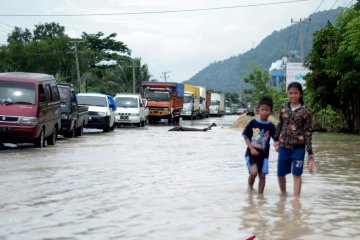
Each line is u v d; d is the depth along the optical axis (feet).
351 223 22.70
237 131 110.01
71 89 85.76
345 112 113.50
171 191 31.30
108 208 26.12
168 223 22.72
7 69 237.86
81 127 92.02
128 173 39.83
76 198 28.99
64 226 22.27
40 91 65.16
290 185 33.99
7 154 55.21
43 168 42.75
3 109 61.77
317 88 112.68
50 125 68.18
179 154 55.93
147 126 139.44
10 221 23.24
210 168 43.27
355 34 87.66
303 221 23.04
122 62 316.81
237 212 24.98
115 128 125.18
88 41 310.45
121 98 131.95
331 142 78.54
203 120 205.67
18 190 31.65
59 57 244.42
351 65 99.19
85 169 42.19
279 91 232.32
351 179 37.09
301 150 29.81
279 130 30.55
